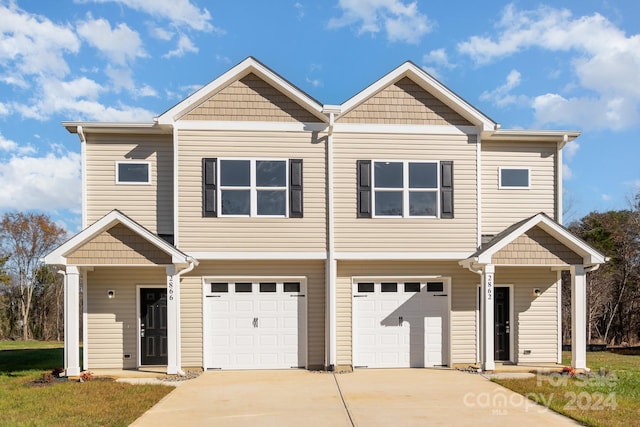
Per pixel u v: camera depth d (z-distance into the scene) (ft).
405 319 44.27
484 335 40.81
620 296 91.61
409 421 26.25
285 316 43.57
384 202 43.34
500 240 40.29
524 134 45.50
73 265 38.63
